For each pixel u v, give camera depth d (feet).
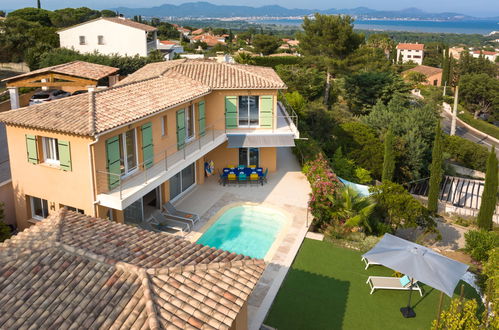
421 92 349.61
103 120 66.64
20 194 73.77
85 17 459.73
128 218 75.66
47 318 34.55
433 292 64.23
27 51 220.43
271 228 82.43
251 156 108.06
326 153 153.28
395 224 90.84
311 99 203.92
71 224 49.80
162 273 39.01
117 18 242.58
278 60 243.40
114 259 40.29
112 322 34.19
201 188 97.25
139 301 36.09
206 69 106.52
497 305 51.83
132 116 70.79
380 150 155.22
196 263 42.14
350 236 79.15
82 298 36.37
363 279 66.69
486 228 110.93
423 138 173.06
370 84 213.46
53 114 68.80
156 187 77.36
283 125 107.76
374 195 87.71
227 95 100.12
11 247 44.39
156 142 79.46
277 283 63.62
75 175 66.44
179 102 82.74
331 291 63.26
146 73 109.09
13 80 137.69
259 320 55.26
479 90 342.85
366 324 56.44
